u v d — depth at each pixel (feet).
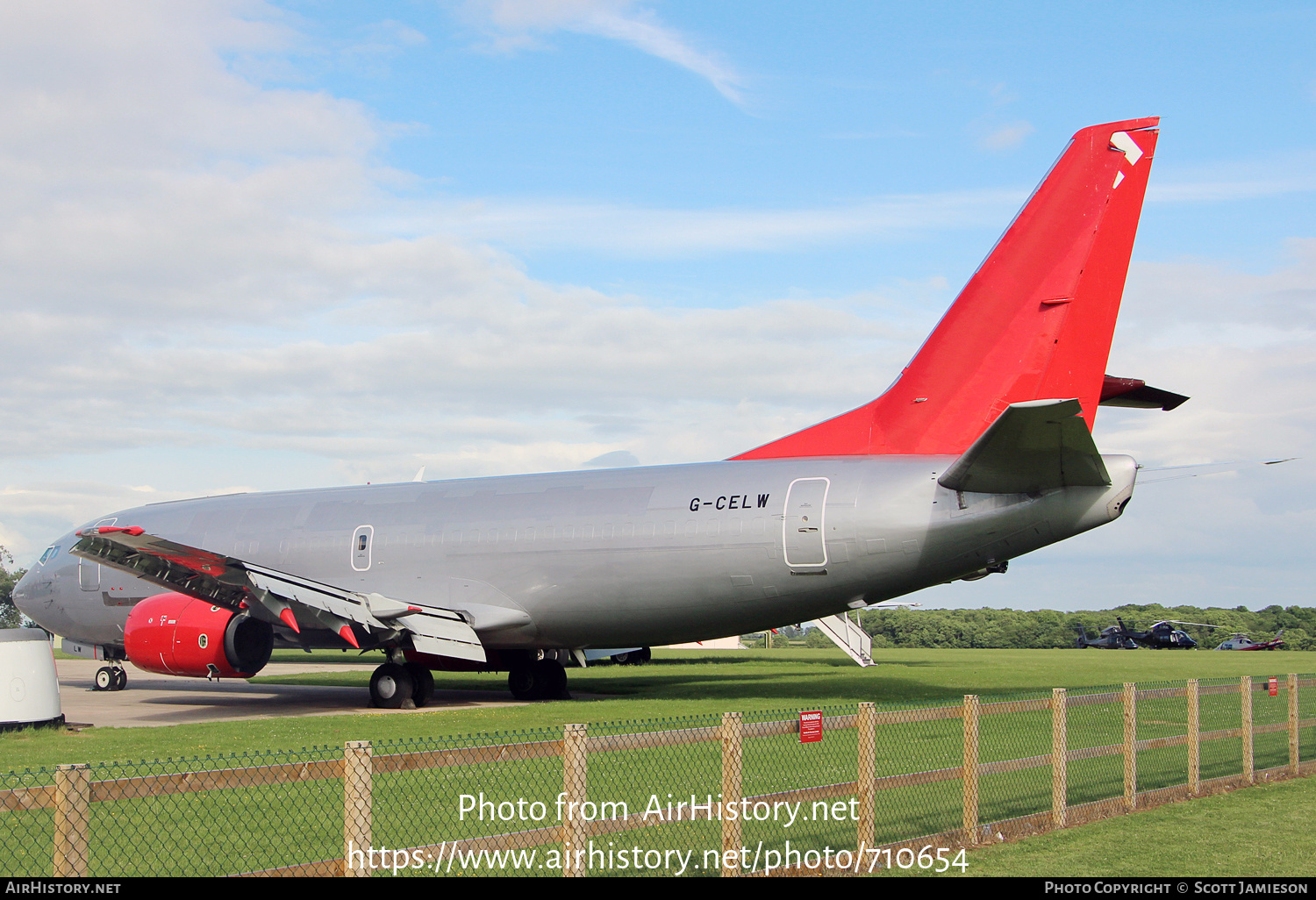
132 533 56.95
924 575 60.75
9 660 53.67
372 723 57.52
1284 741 52.75
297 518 80.64
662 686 86.74
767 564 63.57
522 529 71.26
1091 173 60.03
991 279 61.67
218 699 77.00
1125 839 30.91
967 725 30.17
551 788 37.04
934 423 62.54
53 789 17.90
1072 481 55.21
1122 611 319.47
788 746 47.39
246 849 28.07
